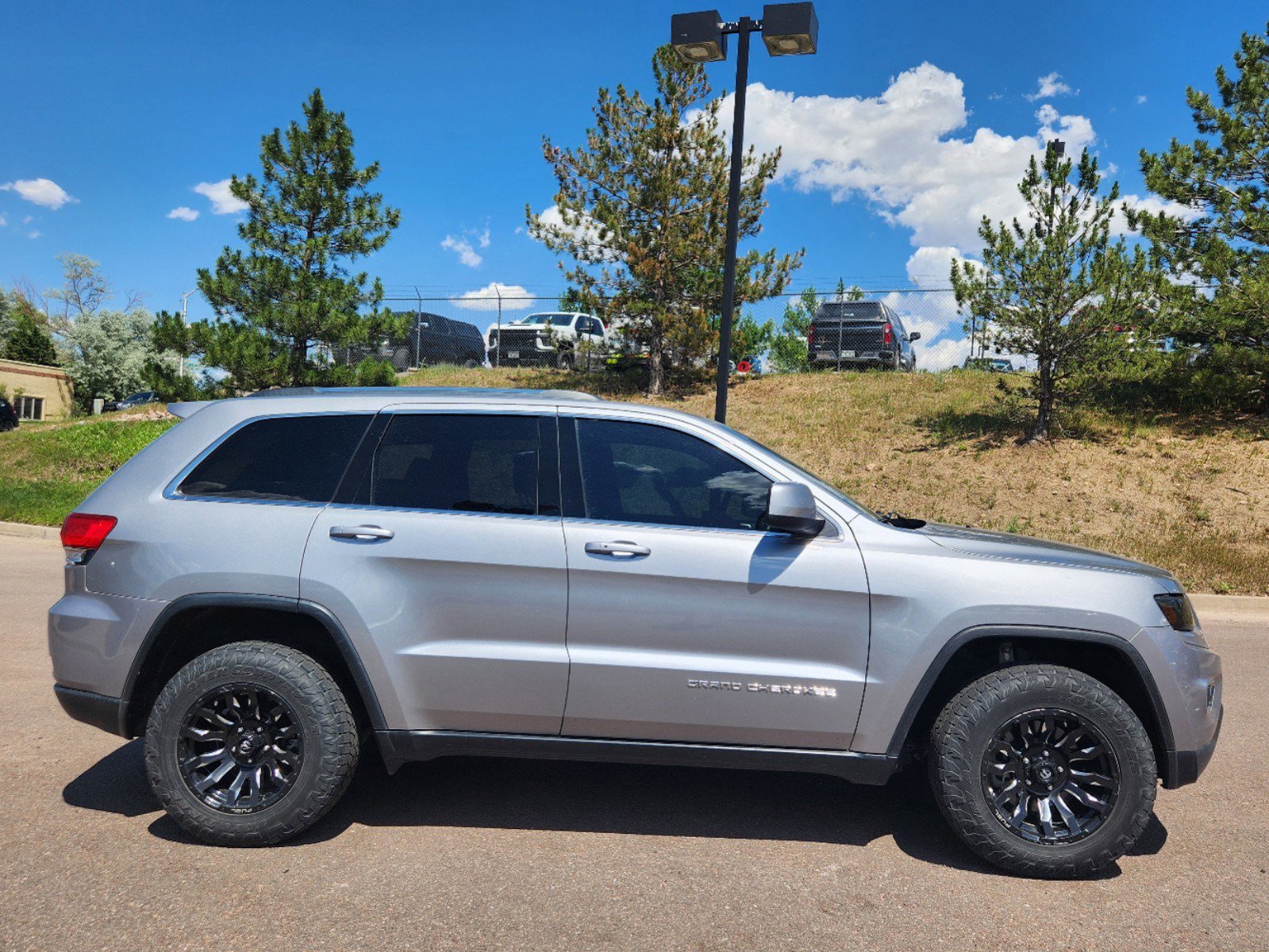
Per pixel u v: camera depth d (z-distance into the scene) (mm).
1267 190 14758
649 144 19203
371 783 4223
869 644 3490
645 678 3475
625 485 3688
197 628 3764
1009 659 3568
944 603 3461
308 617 3725
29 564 10336
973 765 3373
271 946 2713
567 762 4605
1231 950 2842
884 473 14250
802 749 3541
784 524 3438
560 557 3520
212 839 3428
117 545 3629
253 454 3777
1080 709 3350
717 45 9719
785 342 35594
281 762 3482
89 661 3586
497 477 3689
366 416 3811
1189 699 3453
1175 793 4328
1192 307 15016
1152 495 12547
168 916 2891
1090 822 3379
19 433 20859
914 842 3686
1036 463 13938
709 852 3520
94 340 45438
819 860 3475
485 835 3633
